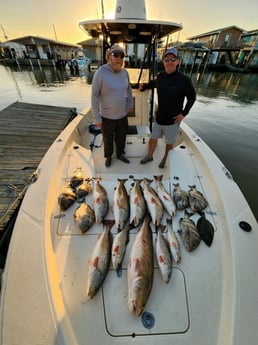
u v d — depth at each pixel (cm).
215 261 153
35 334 106
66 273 145
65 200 194
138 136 314
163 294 136
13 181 324
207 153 269
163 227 180
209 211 193
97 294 134
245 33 2756
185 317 126
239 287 128
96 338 117
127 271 146
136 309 123
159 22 258
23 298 119
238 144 611
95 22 258
